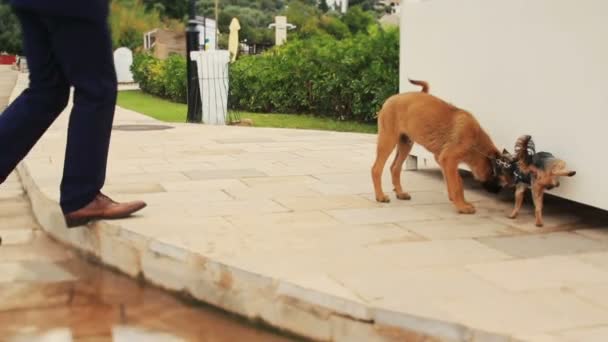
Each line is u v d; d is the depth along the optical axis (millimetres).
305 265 2826
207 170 5434
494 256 3061
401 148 4359
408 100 4113
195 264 2951
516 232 3537
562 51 3730
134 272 3271
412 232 3490
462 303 2424
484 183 4008
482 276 2754
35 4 3094
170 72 19281
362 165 5785
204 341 2533
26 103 3320
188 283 2986
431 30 4914
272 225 3562
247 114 14266
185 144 7363
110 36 3340
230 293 2799
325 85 12781
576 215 3938
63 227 3762
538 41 3902
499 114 4270
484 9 4336
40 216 4113
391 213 3936
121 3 46375
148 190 4516
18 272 3295
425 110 4004
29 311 2799
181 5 57781
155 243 3150
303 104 13844
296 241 3234
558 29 3750
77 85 3305
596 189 3568
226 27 55750
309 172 5387
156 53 35125
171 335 2584
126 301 2951
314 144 7422
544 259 3025
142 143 7430
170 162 5891
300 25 50250
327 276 2684
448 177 3961
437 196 4480
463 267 2877
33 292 3027
